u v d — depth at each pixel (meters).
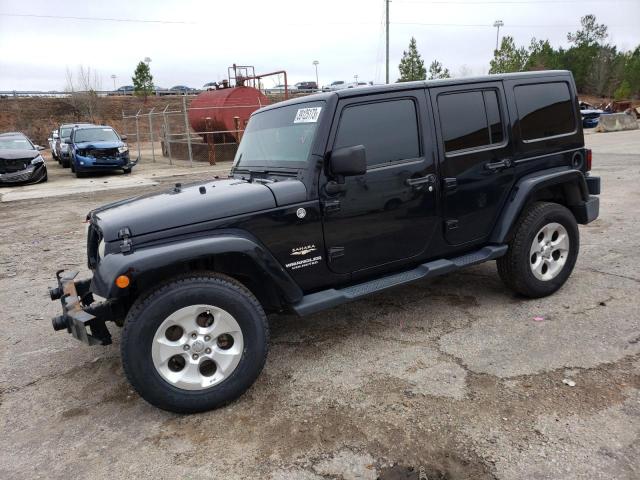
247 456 2.62
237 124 19.23
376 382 3.25
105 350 3.97
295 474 2.46
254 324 3.06
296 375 3.41
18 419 3.09
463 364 3.41
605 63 62.16
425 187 3.72
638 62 60.59
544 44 60.38
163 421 2.98
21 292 5.46
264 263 3.09
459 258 4.06
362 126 3.47
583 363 3.31
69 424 3.01
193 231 3.01
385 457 2.54
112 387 3.41
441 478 2.38
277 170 3.58
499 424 2.74
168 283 2.90
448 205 3.87
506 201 4.18
